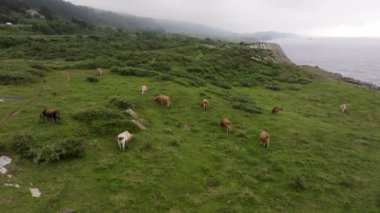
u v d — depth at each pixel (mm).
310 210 17266
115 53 64438
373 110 42562
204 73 53938
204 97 36688
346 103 45750
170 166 18969
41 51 64312
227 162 21484
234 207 16500
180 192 17125
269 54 87062
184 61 59781
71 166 17938
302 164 22578
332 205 18000
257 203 17188
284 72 66188
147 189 16594
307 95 49781
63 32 119562
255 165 21656
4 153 18406
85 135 21906
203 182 18500
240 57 72562
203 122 28797
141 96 32656
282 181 19953
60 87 34031
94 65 48656
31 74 37688
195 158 21203
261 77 58250
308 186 19641
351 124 35969
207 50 76250
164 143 22297
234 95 42000
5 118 23312
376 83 99438
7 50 65188
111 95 31688
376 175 22453
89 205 14852
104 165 18297
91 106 26562
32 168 17328
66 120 23484
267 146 24938
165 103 31406
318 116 38375
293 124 32094
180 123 27438
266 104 41094
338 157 25047
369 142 29641
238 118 31438
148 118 27312
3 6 150250
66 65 46781
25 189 15477
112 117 24594
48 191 15508
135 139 21984
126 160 19188
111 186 16422
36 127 22000
